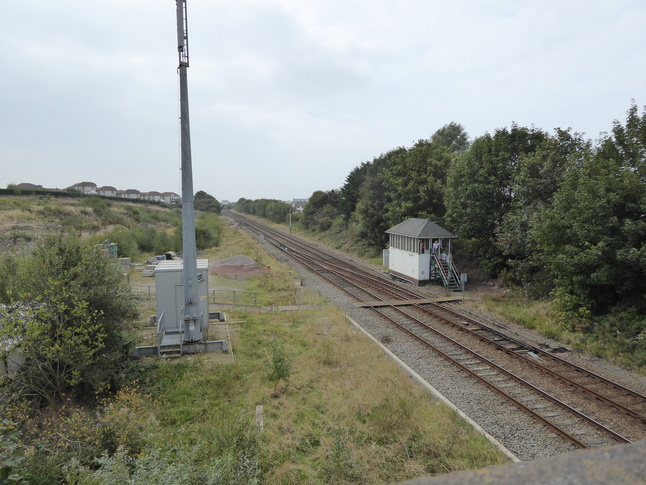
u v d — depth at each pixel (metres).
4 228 32.47
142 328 14.77
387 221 36.00
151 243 39.09
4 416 8.15
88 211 50.19
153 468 6.27
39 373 9.59
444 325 16.53
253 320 16.69
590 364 12.66
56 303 9.52
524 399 10.25
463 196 24.03
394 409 9.33
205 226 51.78
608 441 8.43
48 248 10.43
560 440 8.48
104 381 9.99
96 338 10.05
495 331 15.39
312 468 7.60
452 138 62.59
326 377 11.28
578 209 15.12
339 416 9.28
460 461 7.57
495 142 23.67
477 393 10.57
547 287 19.34
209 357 12.62
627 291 14.68
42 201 48.22
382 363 12.14
